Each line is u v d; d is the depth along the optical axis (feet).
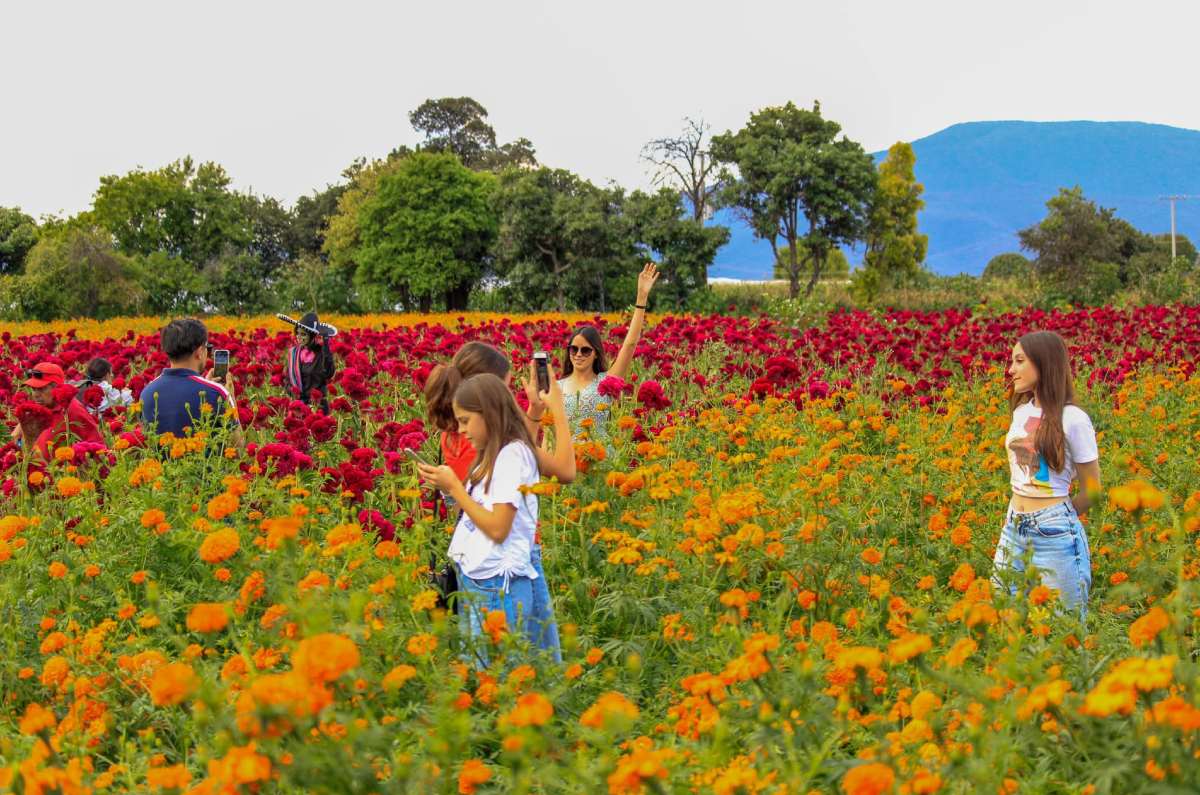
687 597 15.05
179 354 23.66
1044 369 17.61
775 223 211.41
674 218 202.59
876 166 221.46
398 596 12.47
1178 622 9.52
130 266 197.67
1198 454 26.76
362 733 8.07
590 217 201.16
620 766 8.08
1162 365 46.37
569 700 12.00
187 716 11.38
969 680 9.45
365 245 247.91
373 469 21.04
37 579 16.03
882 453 27.30
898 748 8.98
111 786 10.43
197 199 253.65
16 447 23.90
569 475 16.56
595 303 216.74
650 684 14.07
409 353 45.55
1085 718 8.91
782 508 17.49
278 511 17.60
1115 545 20.10
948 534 19.30
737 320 73.56
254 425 27.76
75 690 11.78
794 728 9.23
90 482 18.60
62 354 40.11
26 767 7.97
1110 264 171.94
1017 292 163.02
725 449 26.61
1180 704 8.00
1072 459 17.57
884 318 75.10
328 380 36.22
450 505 17.49
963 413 35.35
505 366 17.17
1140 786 8.19
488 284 256.73
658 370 42.55
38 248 192.75
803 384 40.19
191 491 19.66
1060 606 13.34
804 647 11.08
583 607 16.22
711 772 8.48
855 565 17.22
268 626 11.84
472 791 8.57
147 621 12.45
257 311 220.64
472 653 12.03
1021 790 8.86
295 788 8.63
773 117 219.41
